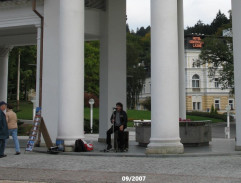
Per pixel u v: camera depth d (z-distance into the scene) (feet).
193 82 262.88
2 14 61.36
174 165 34.76
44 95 55.98
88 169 33.04
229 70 160.35
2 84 86.63
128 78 216.54
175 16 44.29
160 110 43.21
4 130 42.73
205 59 167.22
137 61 214.28
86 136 90.22
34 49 161.79
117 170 32.24
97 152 46.29
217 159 39.37
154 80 43.80
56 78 55.42
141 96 289.12
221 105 264.11
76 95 48.01
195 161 37.60
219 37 172.96
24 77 174.81
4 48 85.76
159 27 43.86
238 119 47.67
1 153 42.88
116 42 67.00
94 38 68.64
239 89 47.50
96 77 189.16
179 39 71.56
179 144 43.42
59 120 48.32
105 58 66.39
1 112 42.73
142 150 49.29
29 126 104.32
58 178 28.09
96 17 65.16
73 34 48.37
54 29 56.29
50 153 46.91
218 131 126.41
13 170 32.63
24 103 185.16
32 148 48.32
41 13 57.72
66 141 47.39
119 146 47.42
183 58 71.67
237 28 47.85
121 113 47.83
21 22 59.72
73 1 48.67
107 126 65.67
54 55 55.88
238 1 47.88
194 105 262.06
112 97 66.23
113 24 66.64
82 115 48.73
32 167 34.76
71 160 39.65
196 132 55.11
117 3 67.31
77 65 48.29
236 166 33.73
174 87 43.55
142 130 55.72
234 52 48.03
